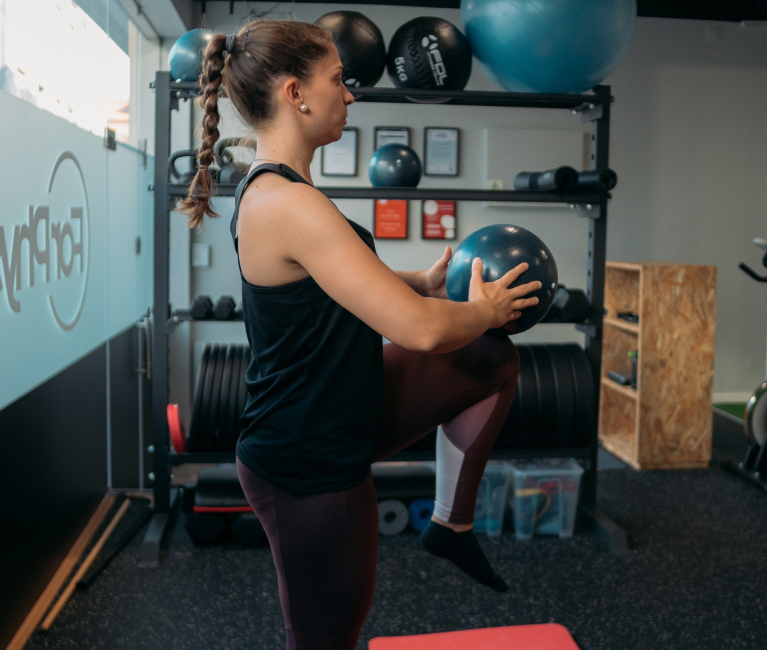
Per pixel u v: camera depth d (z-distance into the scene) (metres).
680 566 3.01
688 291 4.17
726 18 5.19
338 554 1.13
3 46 2.12
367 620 2.58
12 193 2.20
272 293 1.08
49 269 2.58
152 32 4.08
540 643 2.14
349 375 1.11
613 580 2.89
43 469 2.60
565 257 5.07
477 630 2.22
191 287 4.52
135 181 3.83
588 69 2.71
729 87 5.30
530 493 3.29
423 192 2.97
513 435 3.23
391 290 1.00
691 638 2.46
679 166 5.31
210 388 3.18
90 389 3.15
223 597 2.75
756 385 5.68
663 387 4.22
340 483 1.12
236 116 1.21
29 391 2.43
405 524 3.35
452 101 3.04
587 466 3.43
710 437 4.27
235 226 1.18
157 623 2.55
